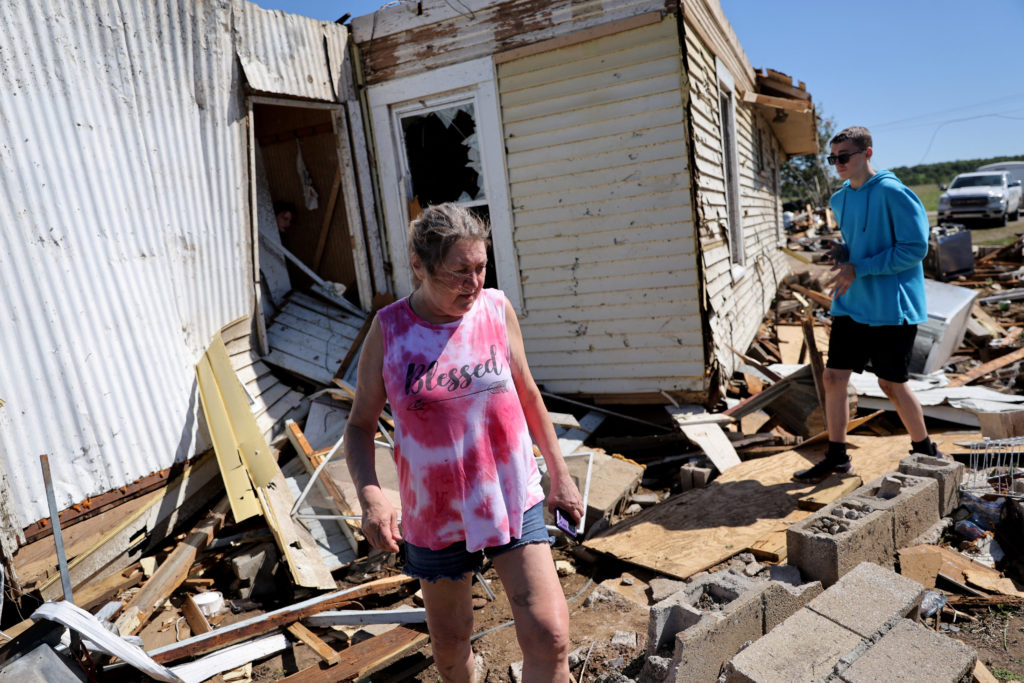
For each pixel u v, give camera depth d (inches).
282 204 293.4
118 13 185.2
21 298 157.2
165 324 199.0
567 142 248.2
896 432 218.7
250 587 164.6
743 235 358.0
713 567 141.6
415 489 79.7
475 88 258.7
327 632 139.6
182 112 207.3
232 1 221.5
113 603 138.6
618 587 142.9
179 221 207.0
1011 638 112.2
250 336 242.4
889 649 89.7
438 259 74.4
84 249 173.8
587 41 238.2
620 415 257.1
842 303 164.9
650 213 241.0
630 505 194.7
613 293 252.4
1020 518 140.3
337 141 274.4
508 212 262.5
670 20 225.9
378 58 272.1
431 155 280.5
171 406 194.7
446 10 255.4
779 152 575.8
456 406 78.0
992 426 186.9
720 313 266.4
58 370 163.5
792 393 220.2
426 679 124.7
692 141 231.1
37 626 108.1
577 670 116.8
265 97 240.1
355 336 272.5
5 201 155.5
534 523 80.7
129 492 177.6
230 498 181.0
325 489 184.5
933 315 261.6
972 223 896.9
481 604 146.1
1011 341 315.6
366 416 85.7
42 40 165.3
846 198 165.3
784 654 91.3
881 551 130.0
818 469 174.2
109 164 182.7
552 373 269.0
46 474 112.3
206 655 131.0
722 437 216.2
